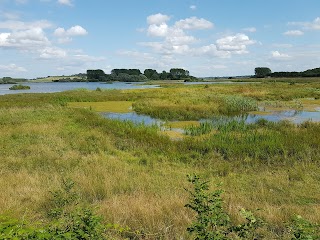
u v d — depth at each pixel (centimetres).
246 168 1156
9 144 1415
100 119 2180
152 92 5209
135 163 1209
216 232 438
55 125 1875
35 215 657
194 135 1848
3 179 927
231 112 2888
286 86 6588
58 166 1107
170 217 644
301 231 409
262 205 761
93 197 816
